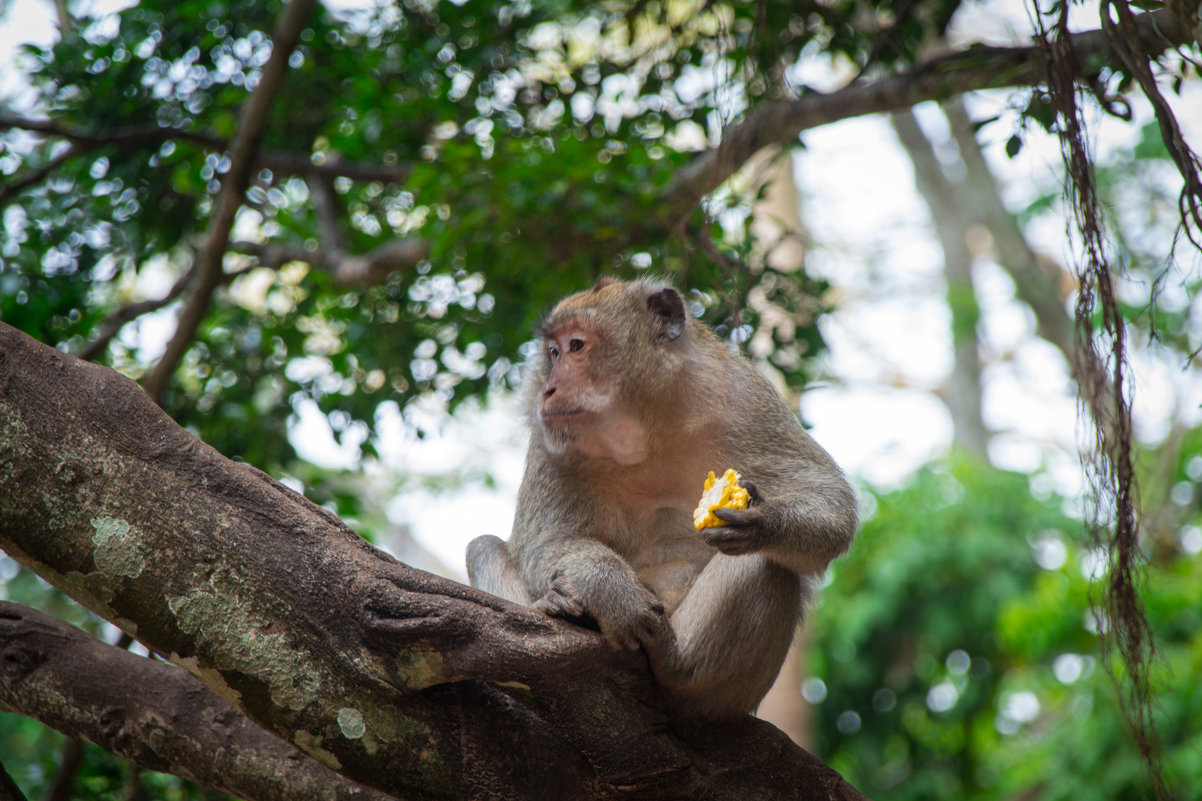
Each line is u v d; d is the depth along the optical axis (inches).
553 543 197.6
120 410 141.9
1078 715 490.6
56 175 373.1
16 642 177.3
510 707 153.6
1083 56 236.5
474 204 321.4
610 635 157.8
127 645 260.8
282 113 374.9
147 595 137.3
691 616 175.2
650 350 206.7
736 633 171.6
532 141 346.3
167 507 139.4
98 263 370.3
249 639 139.0
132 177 355.9
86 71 356.8
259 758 167.9
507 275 349.1
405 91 367.6
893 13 340.2
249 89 364.8
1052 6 204.4
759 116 317.4
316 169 374.6
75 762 260.4
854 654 653.3
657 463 206.8
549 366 219.5
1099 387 173.6
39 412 137.9
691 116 345.7
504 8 371.6
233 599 139.1
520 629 145.5
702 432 205.8
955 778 661.3
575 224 323.3
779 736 170.9
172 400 360.2
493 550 214.5
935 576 636.1
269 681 139.5
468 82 372.5
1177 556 479.8
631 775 153.6
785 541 175.0
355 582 142.6
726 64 282.7
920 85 300.7
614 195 329.4
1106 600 175.2
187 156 358.3
